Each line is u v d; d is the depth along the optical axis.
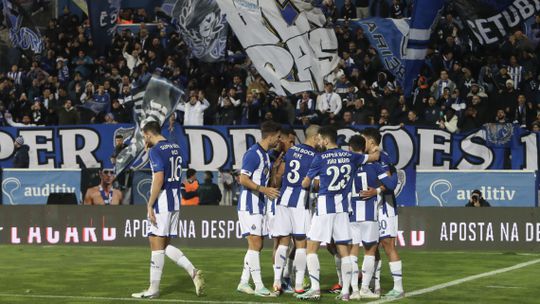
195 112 31.22
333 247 17.42
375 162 16.28
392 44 33.09
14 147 30.78
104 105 33.41
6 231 28.80
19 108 35.06
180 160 16.52
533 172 27.34
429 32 30.97
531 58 33.09
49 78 36.03
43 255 25.34
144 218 27.94
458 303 15.96
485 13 32.25
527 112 30.70
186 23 32.34
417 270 21.67
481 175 27.70
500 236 26.36
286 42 28.97
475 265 22.84
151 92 29.16
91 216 28.28
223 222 27.61
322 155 15.96
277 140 16.84
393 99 30.38
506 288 18.16
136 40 36.38
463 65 33.34
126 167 29.28
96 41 38.84
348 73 32.47
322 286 18.42
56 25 38.66
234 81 32.34
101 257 24.73
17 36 37.97
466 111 29.95
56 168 30.30
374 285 17.61
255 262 16.81
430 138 28.62
